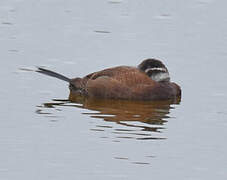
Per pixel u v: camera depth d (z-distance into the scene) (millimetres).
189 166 13219
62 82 18484
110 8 23906
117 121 15633
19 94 17250
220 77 18672
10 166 13047
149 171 12953
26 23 22484
